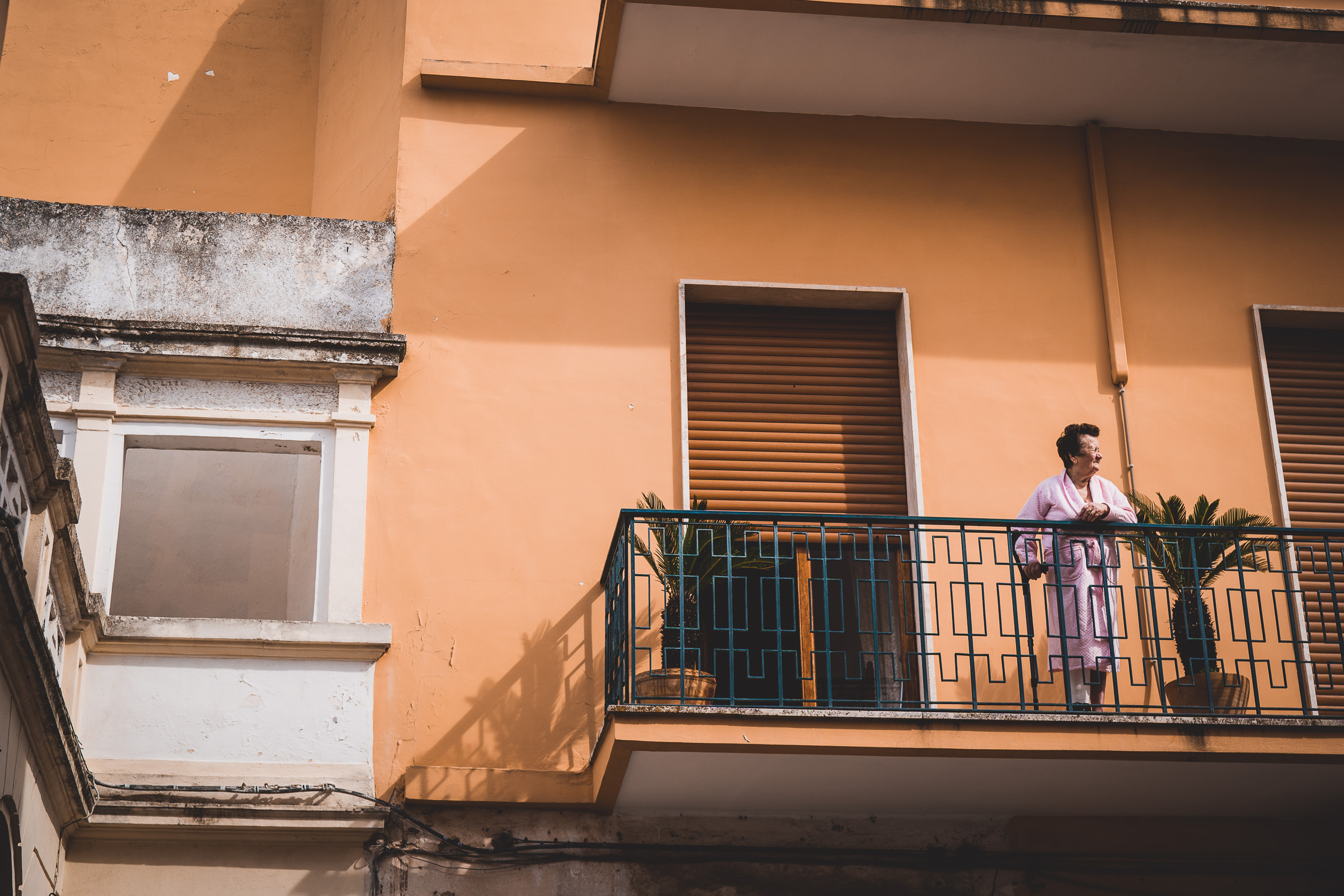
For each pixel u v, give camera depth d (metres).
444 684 8.20
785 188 9.66
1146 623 8.86
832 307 9.57
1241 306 9.78
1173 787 7.99
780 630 7.60
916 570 8.88
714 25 9.09
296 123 10.98
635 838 8.05
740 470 9.08
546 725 8.20
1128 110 9.96
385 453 8.65
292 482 11.70
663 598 8.59
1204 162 10.12
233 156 10.82
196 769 7.72
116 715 7.76
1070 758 7.48
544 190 9.42
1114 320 9.56
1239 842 8.47
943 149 9.91
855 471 9.17
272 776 7.78
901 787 7.90
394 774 7.97
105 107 10.83
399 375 8.84
